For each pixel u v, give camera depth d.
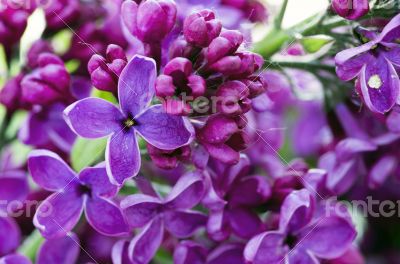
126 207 0.15
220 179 0.16
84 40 0.18
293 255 0.17
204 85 0.14
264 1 0.18
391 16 0.16
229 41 0.14
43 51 0.18
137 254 0.16
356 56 0.15
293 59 0.17
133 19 0.16
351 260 0.18
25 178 0.18
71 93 0.17
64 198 0.15
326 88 0.18
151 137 0.14
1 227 0.18
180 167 0.17
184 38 0.15
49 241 0.17
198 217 0.16
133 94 0.14
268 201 0.17
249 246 0.16
